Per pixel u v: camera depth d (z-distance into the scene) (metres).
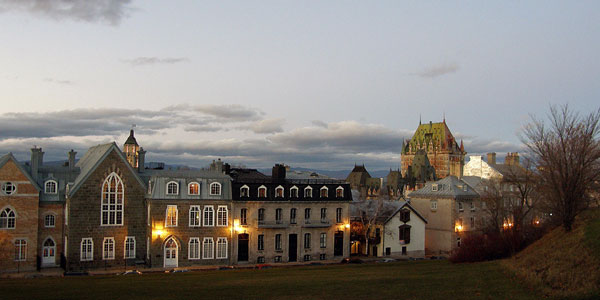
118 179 75.38
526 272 45.69
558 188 58.78
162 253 74.69
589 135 57.53
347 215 86.19
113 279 55.72
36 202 71.94
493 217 80.62
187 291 45.16
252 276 56.38
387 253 90.75
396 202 95.75
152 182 76.06
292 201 81.81
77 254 71.94
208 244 77.00
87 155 86.69
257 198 79.88
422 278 49.88
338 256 85.44
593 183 66.50
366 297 41.41
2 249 69.62
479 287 43.56
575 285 38.75
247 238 79.31
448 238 97.06
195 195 76.81
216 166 89.62
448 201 97.69
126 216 75.69
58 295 43.34
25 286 49.09
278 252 80.81
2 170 70.19
